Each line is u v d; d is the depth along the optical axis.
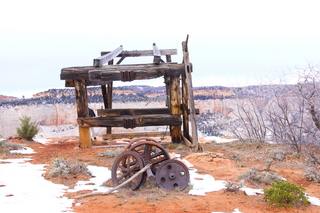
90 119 14.74
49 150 14.33
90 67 14.67
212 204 6.81
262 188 8.32
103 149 14.05
